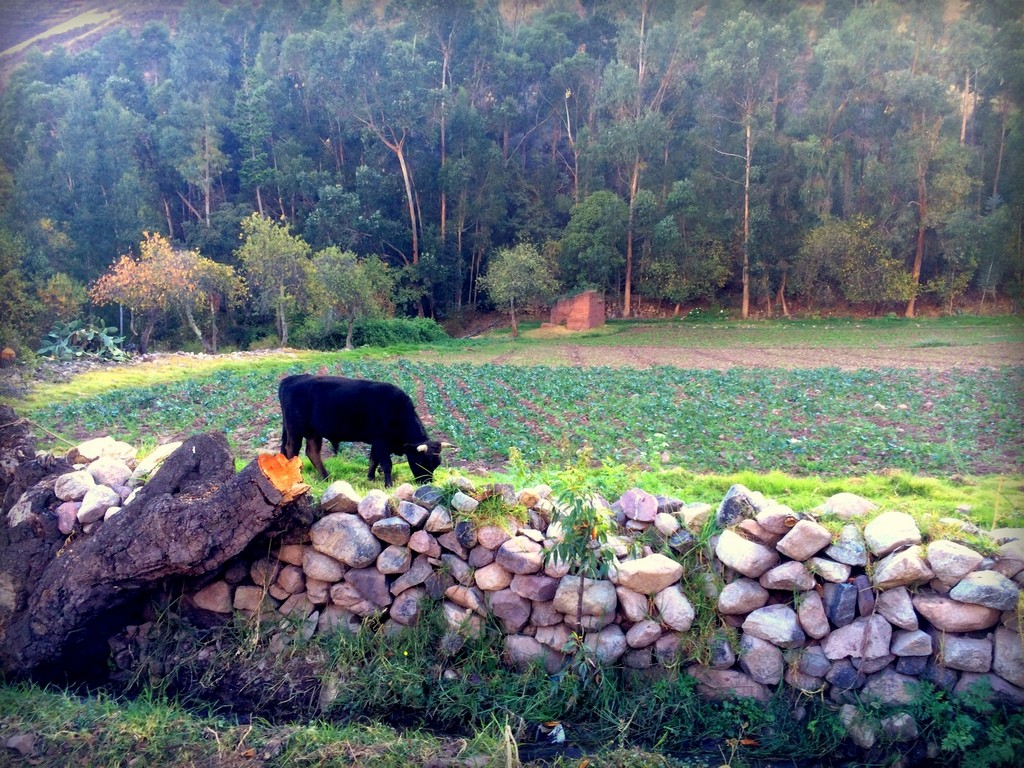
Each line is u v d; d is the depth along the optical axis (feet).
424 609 17.43
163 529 16.06
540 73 139.03
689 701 15.69
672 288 115.24
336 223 126.62
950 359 68.85
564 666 16.69
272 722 15.94
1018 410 41.16
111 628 17.78
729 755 14.78
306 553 18.11
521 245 123.24
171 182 116.98
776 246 105.19
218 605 18.19
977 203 80.43
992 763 13.70
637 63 125.29
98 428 39.29
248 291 106.42
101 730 14.74
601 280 123.34
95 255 93.15
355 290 109.19
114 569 16.29
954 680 14.90
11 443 20.77
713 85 112.68
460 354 95.40
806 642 15.81
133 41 112.16
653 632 16.34
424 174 138.21
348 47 126.93
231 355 88.07
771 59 108.37
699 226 115.24
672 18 123.03
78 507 18.13
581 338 107.96
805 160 100.73
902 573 15.17
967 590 14.65
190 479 17.63
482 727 15.61
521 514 17.99
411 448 24.29
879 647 15.20
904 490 24.63
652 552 17.58
